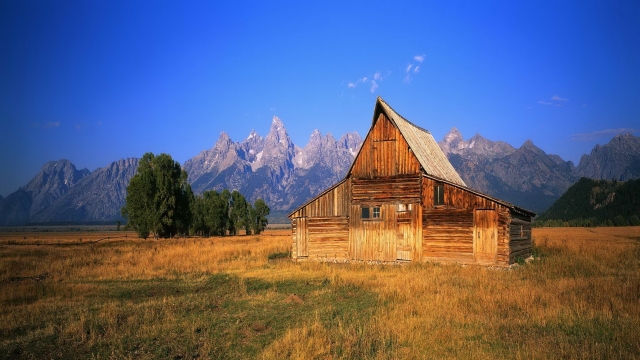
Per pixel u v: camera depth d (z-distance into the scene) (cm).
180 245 5375
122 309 1656
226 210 10444
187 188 9938
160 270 2881
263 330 1416
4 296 1916
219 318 1551
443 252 3109
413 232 3222
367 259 3338
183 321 1480
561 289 1892
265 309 1691
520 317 1480
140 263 3219
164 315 1576
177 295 2019
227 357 1156
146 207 7912
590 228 11506
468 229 3044
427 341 1232
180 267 2988
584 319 1418
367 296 1922
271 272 2719
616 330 1289
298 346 1166
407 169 3288
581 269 2662
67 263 3216
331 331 1330
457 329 1349
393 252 3266
